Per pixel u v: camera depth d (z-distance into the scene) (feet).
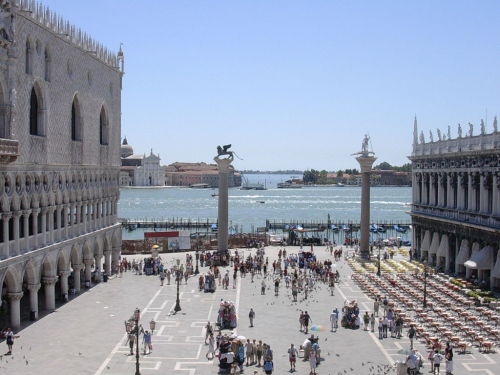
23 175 197.67
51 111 220.23
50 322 207.72
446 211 308.60
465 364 165.48
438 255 312.09
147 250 400.67
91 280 285.43
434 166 329.11
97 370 160.04
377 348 181.88
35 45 205.05
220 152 356.79
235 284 279.28
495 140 257.14
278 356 174.29
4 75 182.80
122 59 314.35
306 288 264.72
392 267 319.06
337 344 185.88
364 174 360.07
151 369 162.09
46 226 220.64
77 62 247.50
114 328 201.36
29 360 166.40
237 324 209.15
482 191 270.67
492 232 255.09
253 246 429.79
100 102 279.49
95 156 273.33
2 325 201.05
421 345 184.85
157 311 227.40
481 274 268.82
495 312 213.87
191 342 187.83
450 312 218.59
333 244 449.48
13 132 185.98
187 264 317.42
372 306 236.22
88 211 268.82
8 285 194.70
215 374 158.81
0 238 187.32
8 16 181.57
